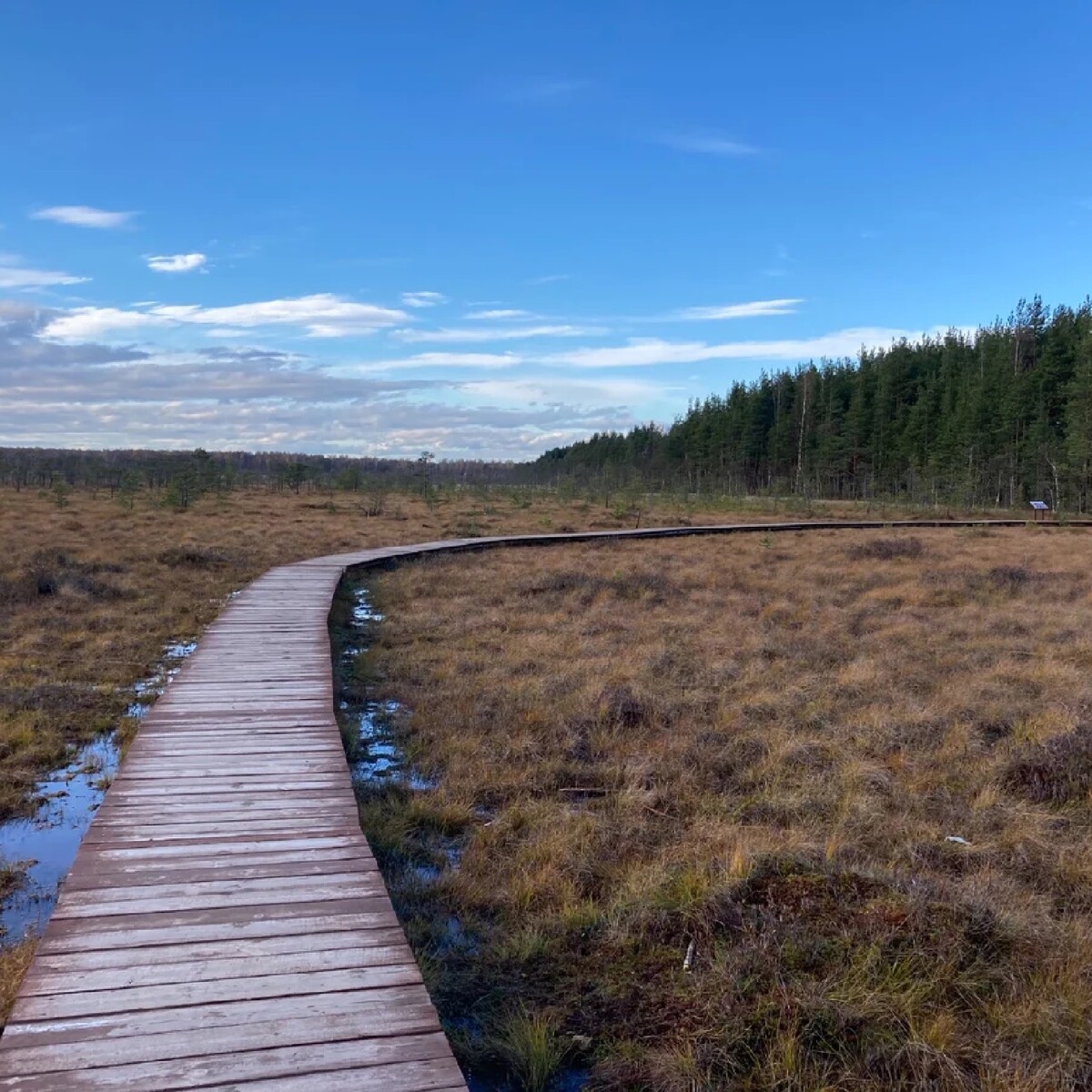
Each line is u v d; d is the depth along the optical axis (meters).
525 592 14.88
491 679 8.98
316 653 8.95
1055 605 13.55
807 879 4.22
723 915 3.97
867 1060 3.09
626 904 4.28
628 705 7.75
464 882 4.65
